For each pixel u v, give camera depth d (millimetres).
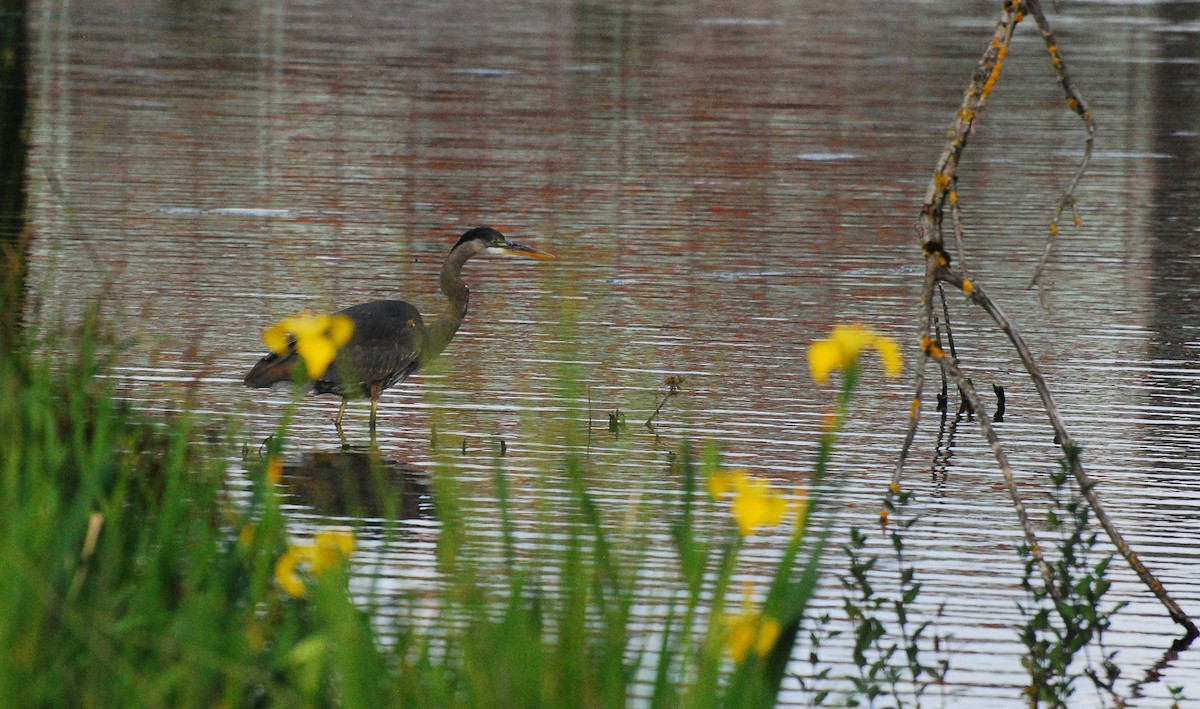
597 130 28562
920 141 28328
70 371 9688
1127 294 18578
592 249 19953
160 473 8586
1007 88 34875
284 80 33156
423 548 10211
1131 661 9102
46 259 17984
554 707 6176
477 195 22938
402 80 33719
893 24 46875
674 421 13422
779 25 46125
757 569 9984
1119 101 33500
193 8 46531
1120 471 12430
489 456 12344
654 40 41938
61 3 45875
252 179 23438
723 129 29000
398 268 18750
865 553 10531
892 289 18469
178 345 14977
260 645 6836
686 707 6141
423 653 6637
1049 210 23156
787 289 18281
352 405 13922
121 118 27891
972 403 9906
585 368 14945
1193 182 25625
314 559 6434
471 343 15797
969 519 11289
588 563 8750
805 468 12227
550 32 43250
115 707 6270
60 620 6570
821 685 8680
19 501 7340
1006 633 9414
